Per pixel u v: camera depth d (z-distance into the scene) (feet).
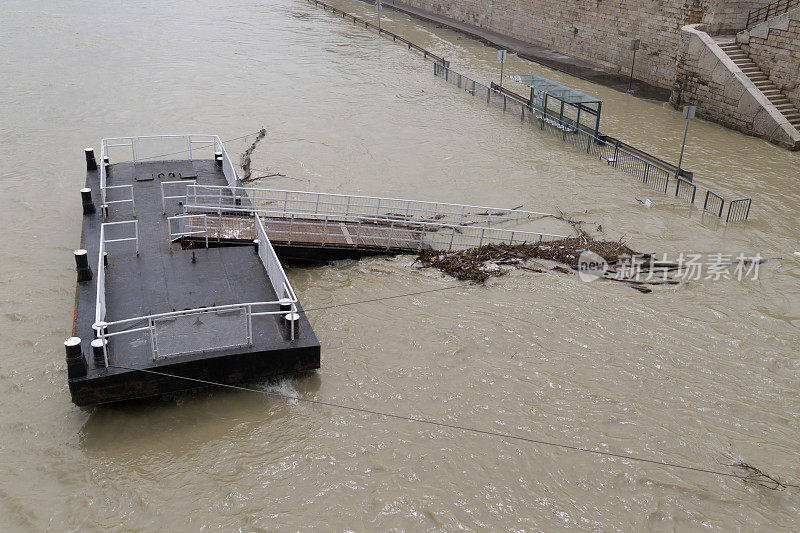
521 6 183.73
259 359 46.42
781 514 40.52
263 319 50.37
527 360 53.42
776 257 72.54
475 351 54.19
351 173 94.32
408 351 53.78
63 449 43.01
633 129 114.62
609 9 150.51
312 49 170.09
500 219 81.41
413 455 43.42
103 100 121.49
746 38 115.34
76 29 180.96
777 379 52.39
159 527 37.99
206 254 59.06
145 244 59.98
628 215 83.10
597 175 96.53
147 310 50.06
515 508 40.14
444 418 46.91
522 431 46.06
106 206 66.44
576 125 109.29
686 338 57.11
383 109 124.36
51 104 118.11
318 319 57.31
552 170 98.12
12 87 126.82
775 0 117.70
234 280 55.06
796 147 104.42
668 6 133.90
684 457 44.42
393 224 71.05
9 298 59.98
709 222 81.25
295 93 131.44
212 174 76.33
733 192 89.76
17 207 78.54
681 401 49.65
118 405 46.39
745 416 48.42
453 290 63.26
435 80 146.10
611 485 42.11
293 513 39.06
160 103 120.98
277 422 45.65
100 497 39.70
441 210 83.87
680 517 40.11
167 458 42.47
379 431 45.37
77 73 138.00
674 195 89.51
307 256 66.13
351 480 41.39
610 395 49.90
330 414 46.60
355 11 232.53
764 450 45.29
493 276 65.57
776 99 109.70
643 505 40.81
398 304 60.39
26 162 92.48
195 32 183.83
